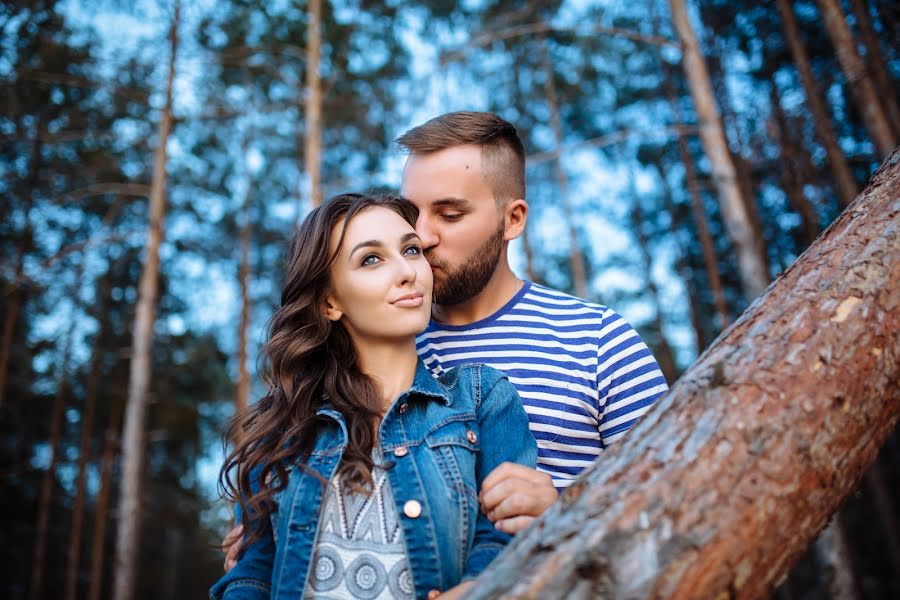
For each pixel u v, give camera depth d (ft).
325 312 4.90
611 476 2.87
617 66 40.96
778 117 26.25
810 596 33.45
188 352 41.75
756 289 21.74
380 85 37.99
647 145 42.63
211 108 34.83
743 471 2.77
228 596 4.27
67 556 47.19
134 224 38.93
